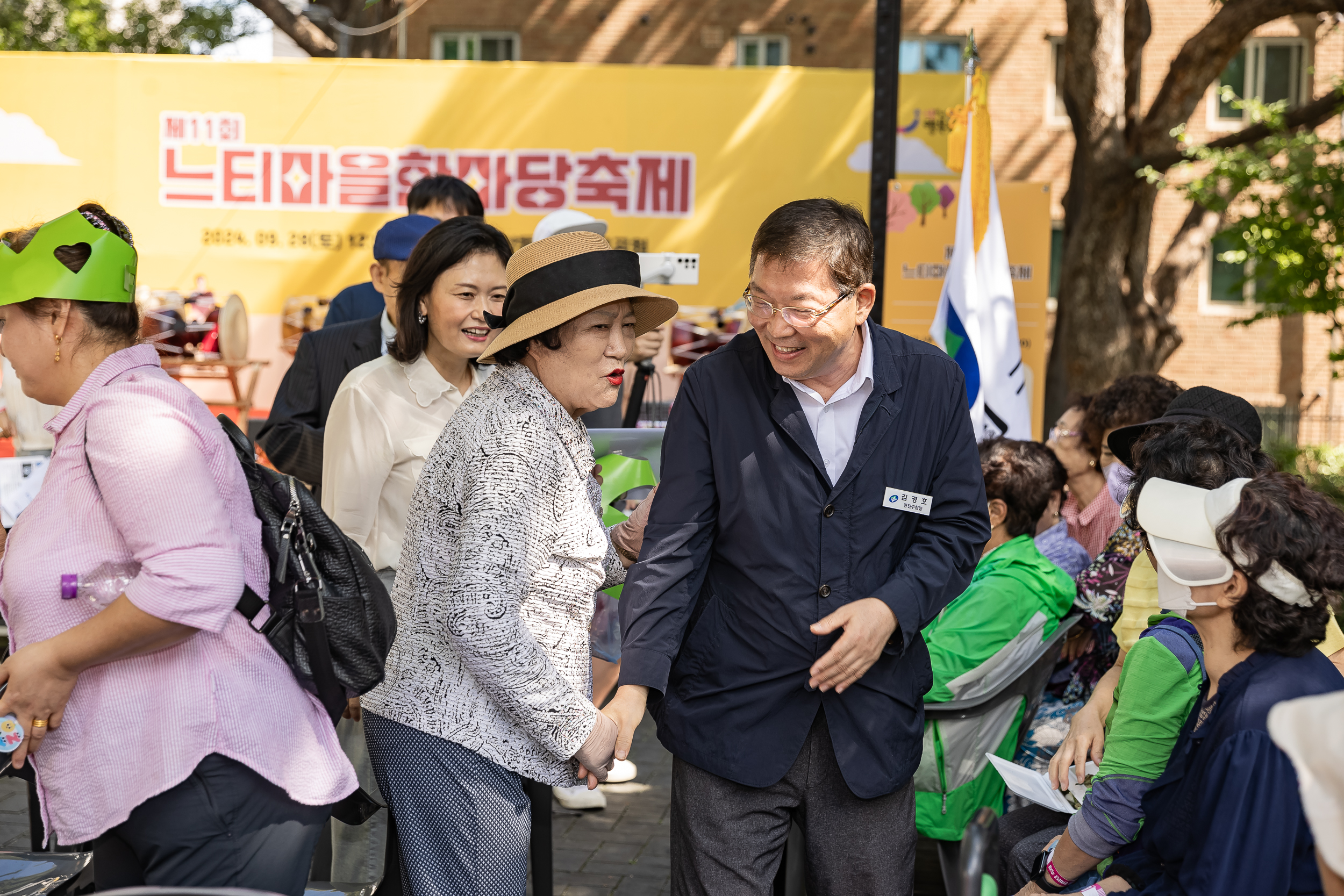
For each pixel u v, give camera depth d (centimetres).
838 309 206
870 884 228
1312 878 183
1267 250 862
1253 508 187
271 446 339
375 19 1080
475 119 650
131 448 175
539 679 202
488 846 212
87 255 185
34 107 648
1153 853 209
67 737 181
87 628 173
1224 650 196
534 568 208
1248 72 1683
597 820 415
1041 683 309
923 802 292
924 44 1741
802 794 228
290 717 191
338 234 655
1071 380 1000
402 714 212
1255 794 182
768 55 1758
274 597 192
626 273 219
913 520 226
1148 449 219
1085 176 976
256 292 656
